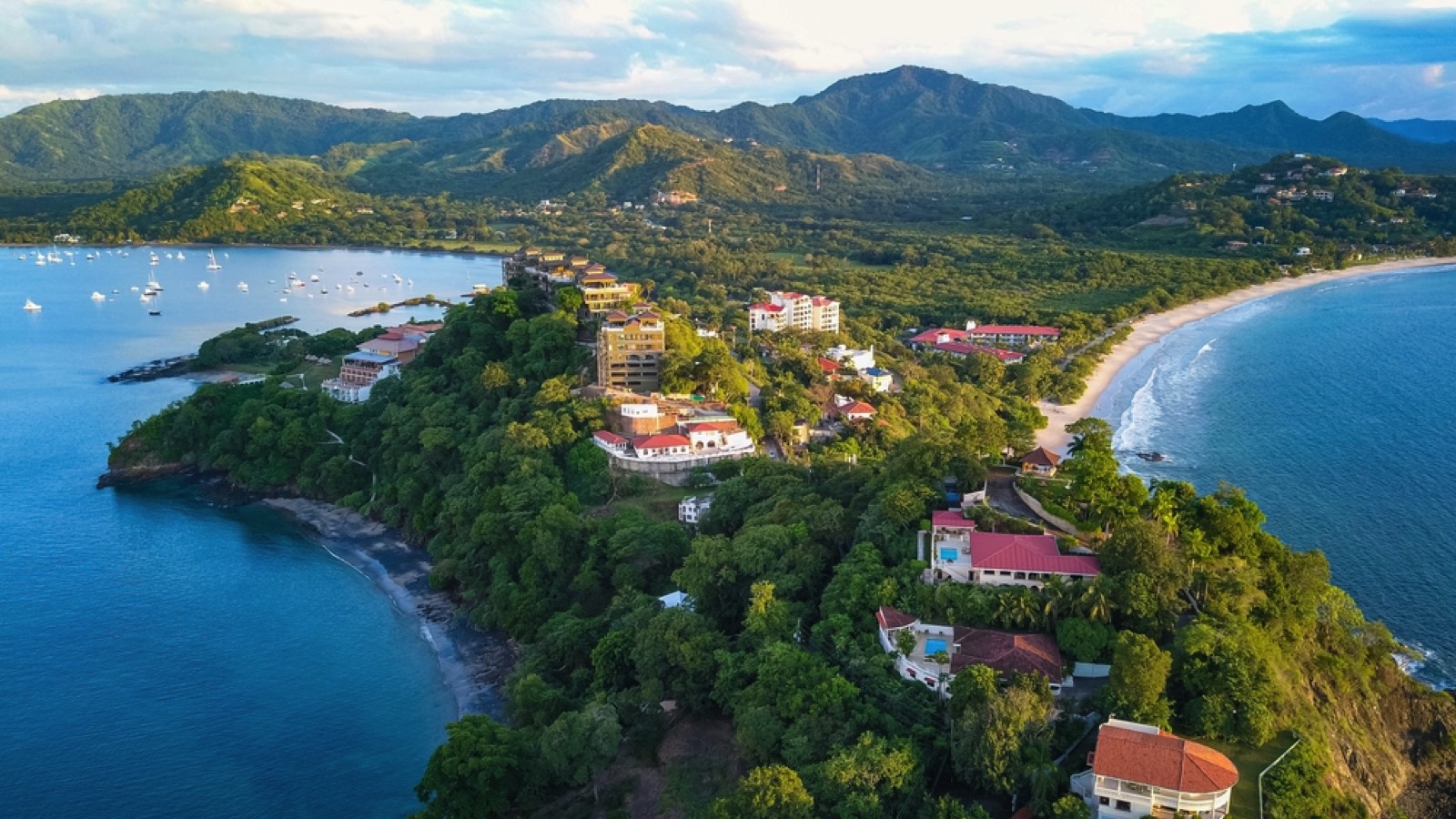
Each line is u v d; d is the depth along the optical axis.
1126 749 96.75
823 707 115.88
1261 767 103.81
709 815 108.50
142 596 193.88
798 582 144.12
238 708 155.62
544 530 181.12
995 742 102.69
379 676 164.62
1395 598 173.25
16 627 180.62
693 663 134.88
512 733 127.25
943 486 154.62
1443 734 133.75
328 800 134.75
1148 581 118.88
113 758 143.50
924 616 125.44
